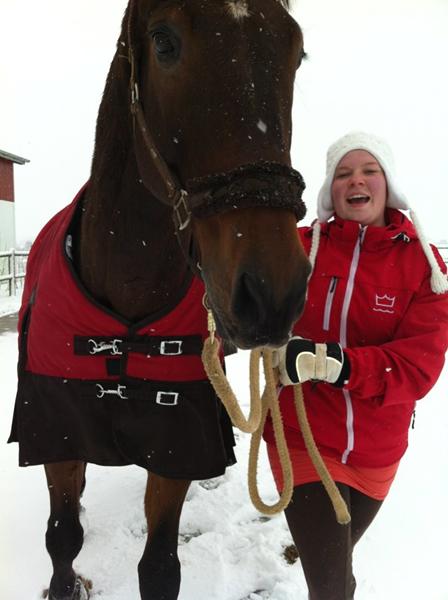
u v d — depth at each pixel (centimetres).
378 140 158
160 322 160
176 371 163
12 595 200
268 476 292
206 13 111
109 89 158
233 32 110
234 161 106
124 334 162
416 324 147
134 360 162
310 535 149
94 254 162
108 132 156
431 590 206
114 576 210
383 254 154
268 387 135
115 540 232
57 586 190
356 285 154
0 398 401
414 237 153
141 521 248
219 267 108
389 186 157
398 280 151
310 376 139
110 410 167
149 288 160
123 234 155
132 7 133
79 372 165
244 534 238
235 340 105
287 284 99
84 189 184
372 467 155
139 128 137
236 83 107
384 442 154
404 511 258
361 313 154
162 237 154
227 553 224
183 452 166
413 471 296
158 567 169
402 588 207
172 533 174
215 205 105
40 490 271
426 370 142
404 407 156
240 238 102
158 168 130
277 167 104
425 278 150
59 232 183
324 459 154
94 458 176
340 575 148
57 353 167
